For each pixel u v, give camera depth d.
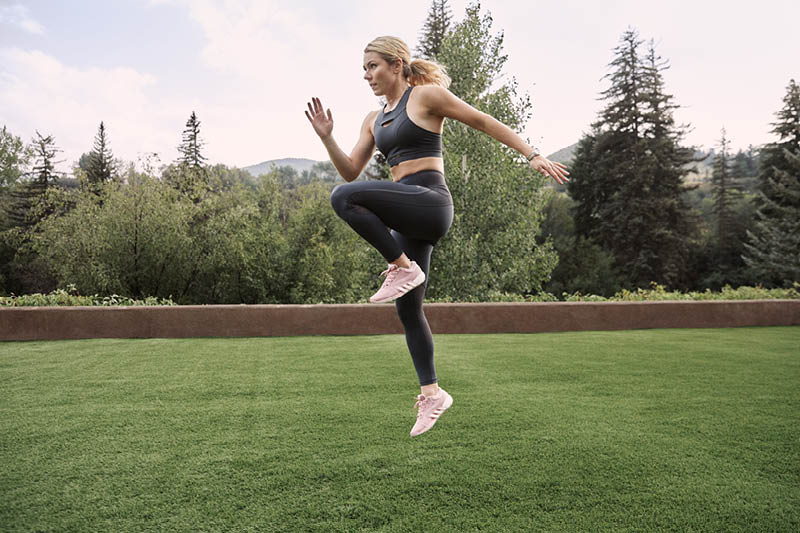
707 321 8.02
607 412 3.22
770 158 35.25
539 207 14.88
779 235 31.64
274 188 22.55
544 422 3.00
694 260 39.22
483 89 14.36
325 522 1.78
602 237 35.94
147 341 6.41
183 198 18.64
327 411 3.24
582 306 7.63
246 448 2.55
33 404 3.43
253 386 3.95
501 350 5.74
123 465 2.33
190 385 3.98
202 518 1.82
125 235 16.95
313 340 6.50
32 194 39.62
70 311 6.61
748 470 2.27
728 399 3.58
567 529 1.73
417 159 2.06
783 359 5.19
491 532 1.71
